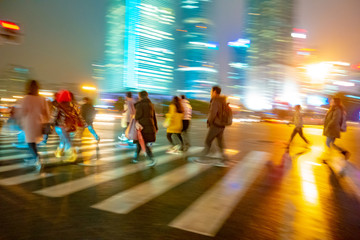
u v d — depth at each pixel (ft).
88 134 42.29
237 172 18.19
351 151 31.14
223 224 9.84
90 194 12.86
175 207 11.44
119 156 23.04
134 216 10.36
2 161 20.02
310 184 15.67
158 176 16.60
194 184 15.02
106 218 10.11
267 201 12.58
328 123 23.02
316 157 25.45
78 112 20.16
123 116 30.94
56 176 16.03
